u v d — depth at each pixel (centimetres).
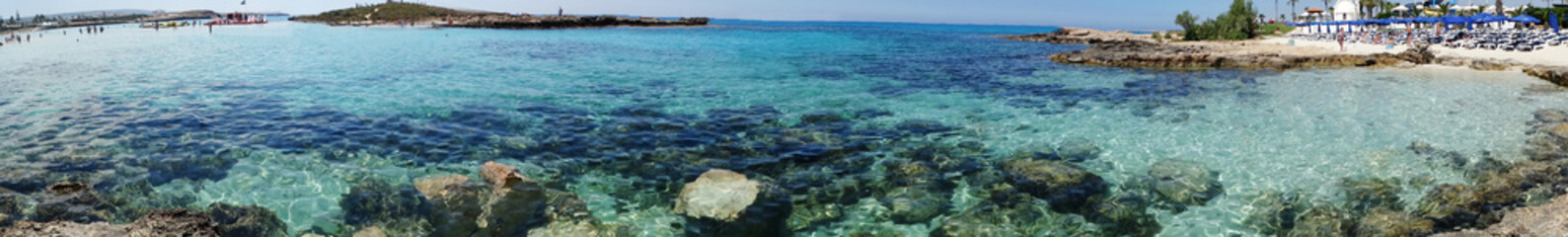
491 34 7956
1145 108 1894
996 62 3609
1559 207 818
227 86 2295
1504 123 1527
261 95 2075
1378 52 3412
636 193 1066
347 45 4991
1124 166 1217
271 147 1334
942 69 3169
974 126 1619
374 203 987
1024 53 4481
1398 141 1372
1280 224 908
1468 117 1630
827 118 1734
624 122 1636
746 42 5866
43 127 1502
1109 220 931
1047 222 926
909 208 988
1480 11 7281
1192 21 6234
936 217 952
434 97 2045
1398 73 2727
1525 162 1148
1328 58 3125
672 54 4166
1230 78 2645
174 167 1179
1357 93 2120
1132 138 1462
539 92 2194
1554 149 1241
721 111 1831
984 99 2109
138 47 4684
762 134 1503
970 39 7481
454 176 1098
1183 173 1157
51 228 707
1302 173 1148
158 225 735
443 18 12988
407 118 1667
